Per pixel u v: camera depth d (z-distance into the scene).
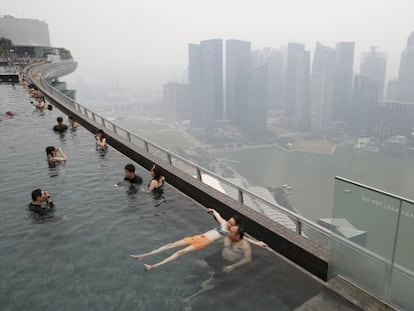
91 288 5.21
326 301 4.73
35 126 18.67
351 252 4.74
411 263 4.02
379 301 4.51
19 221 7.49
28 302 4.88
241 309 4.72
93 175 10.77
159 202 8.66
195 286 5.26
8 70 49.56
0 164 11.81
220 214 7.77
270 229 6.28
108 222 7.52
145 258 6.09
